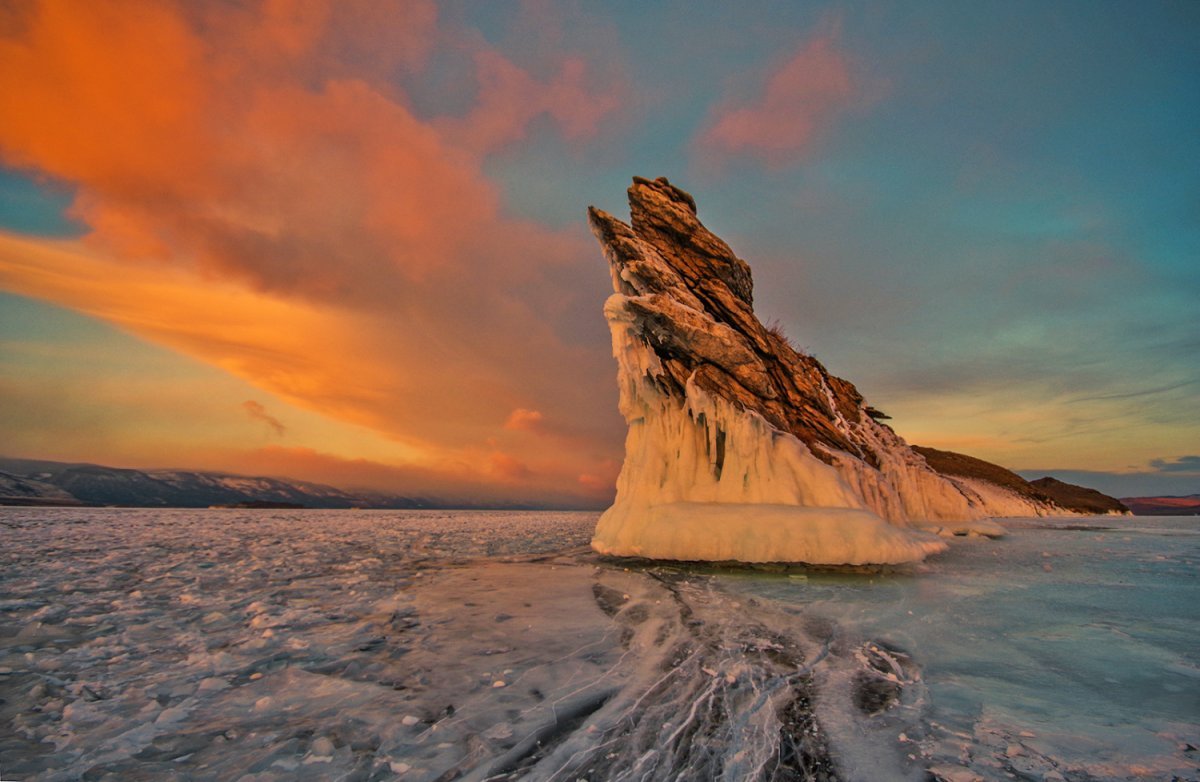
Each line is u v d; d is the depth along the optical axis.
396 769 3.48
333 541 21.02
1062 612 7.51
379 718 4.28
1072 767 3.33
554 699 4.62
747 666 5.38
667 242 17.44
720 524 12.54
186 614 8.00
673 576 11.04
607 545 14.31
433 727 4.10
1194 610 7.58
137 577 11.48
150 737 4.02
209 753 3.77
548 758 3.58
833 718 4.12
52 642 6.56
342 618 7.67
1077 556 13.46
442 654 5.95
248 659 5.84
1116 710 4.21
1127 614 7.37
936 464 47.16
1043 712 4.19
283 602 8.85
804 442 15.66
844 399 22.25
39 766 3.58
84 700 4.74
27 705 4.64
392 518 49.62
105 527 27.75
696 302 15.86
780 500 13.05
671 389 15.41
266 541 20.70
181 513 54.84
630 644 6.25
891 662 5.45
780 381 17.05
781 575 10.91
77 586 10.34
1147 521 34.09
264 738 3.98
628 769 3.41
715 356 14.95
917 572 10.95
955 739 3.74
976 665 5.32
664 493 14.30
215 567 13.09
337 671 5.45
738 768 3.39
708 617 7.48
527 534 26.17
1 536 21.00
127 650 6.23
